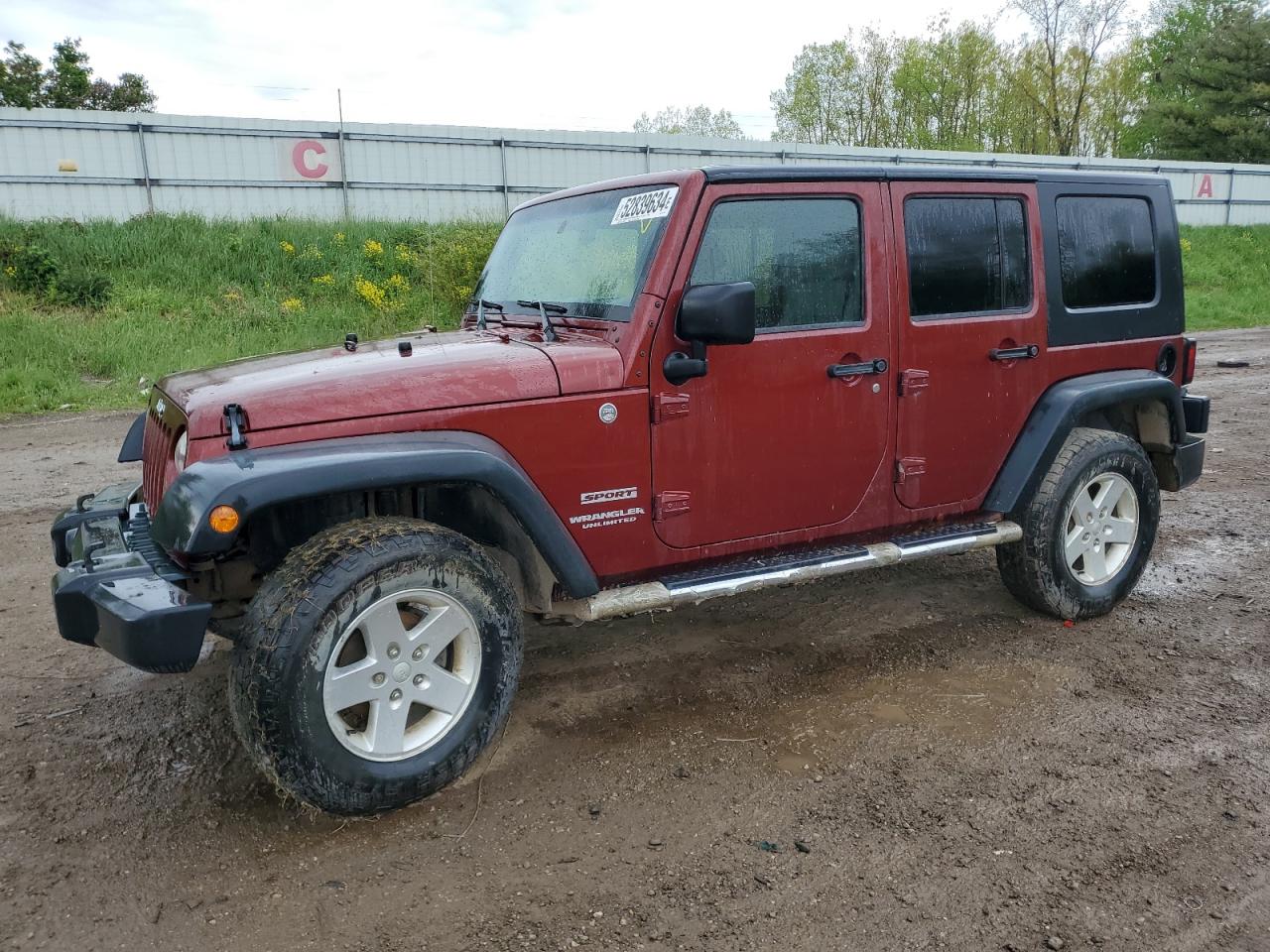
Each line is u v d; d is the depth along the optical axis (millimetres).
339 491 2688
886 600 4824
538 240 3924
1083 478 4277
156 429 3359
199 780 3133
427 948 2352
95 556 2938
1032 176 4184
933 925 2438
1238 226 36625
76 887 2584
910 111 51250
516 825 2881
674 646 4254
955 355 3941
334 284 17234
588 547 3262
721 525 3500
